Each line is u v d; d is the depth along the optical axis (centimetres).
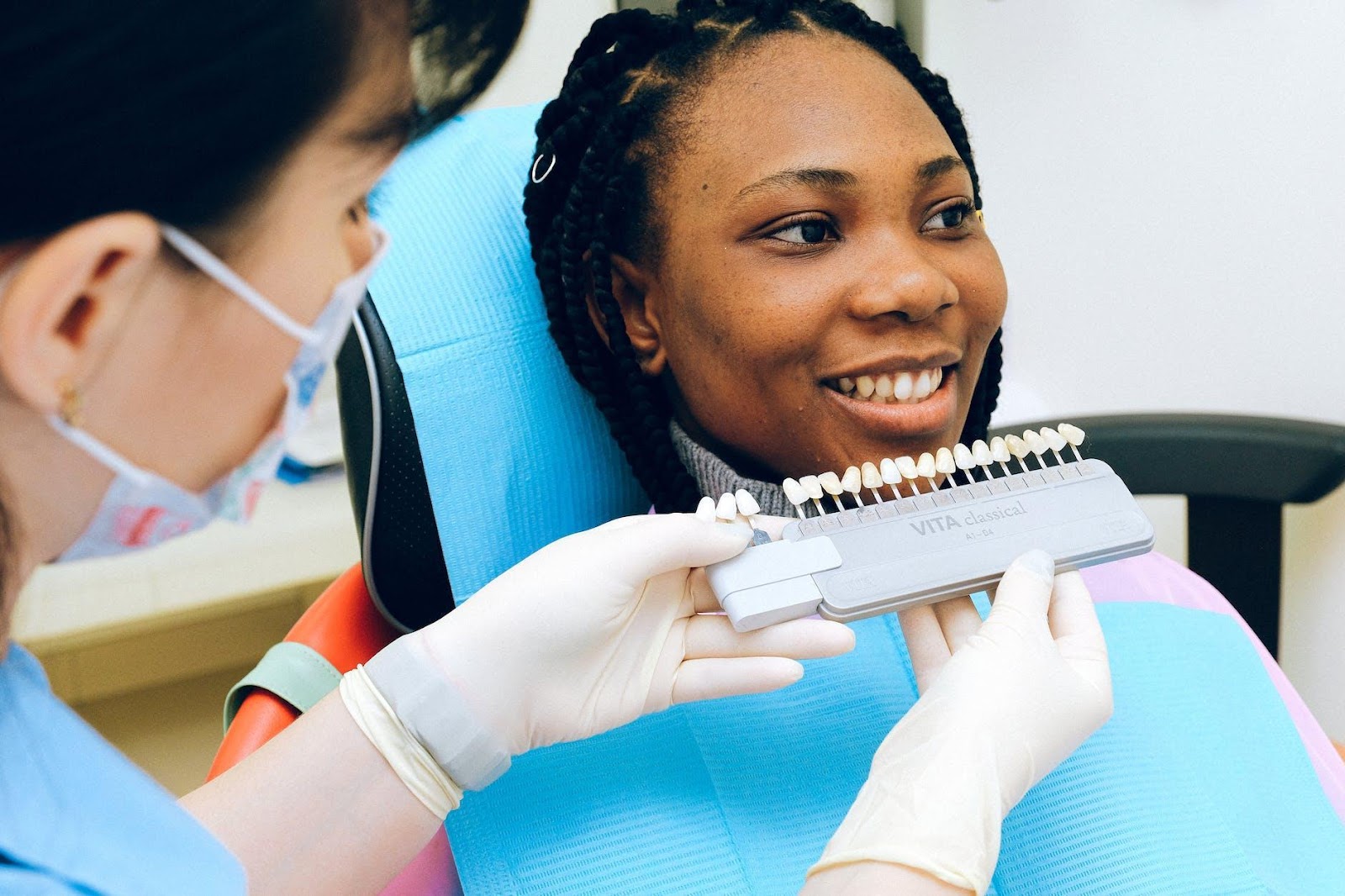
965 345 71
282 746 60
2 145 31
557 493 79
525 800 67
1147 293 123
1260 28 103
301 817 58
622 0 135
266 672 73
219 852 45
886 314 66
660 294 73
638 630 65
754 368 69
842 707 72
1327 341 108
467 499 76
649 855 65
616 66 73
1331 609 116
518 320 78
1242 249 112
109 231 32
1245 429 103
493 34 40
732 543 62
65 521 41
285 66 33
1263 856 68
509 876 64
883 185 67
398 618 78
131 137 32
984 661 58
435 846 71
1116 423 107
